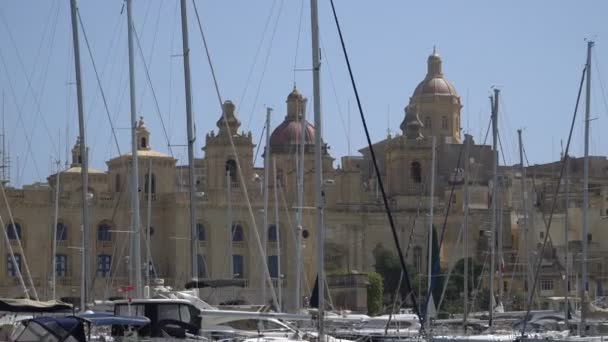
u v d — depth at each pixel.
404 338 176.88
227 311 150.12
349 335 183.12
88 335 124.31
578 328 199.12
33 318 122.25
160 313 137.25
